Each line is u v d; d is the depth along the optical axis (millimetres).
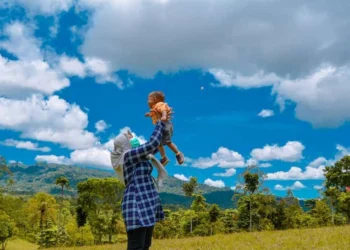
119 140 5375
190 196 96250
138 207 4957
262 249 11148
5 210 51625
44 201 93750
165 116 5297
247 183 65625
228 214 83500
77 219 86625
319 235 13875
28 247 70812
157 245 14609
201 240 16391
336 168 70562
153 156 5410
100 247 18266
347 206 68938
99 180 85688
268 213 67688
